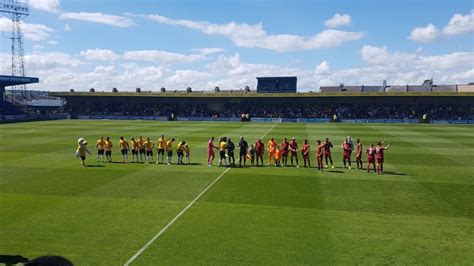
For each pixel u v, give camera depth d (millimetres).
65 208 17500
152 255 12656
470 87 81000
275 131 55062
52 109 100375
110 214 16672
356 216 16500
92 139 44000
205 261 12234
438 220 15992
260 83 84750
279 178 23906
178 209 17406
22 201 18562
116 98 89875
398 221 15875
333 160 31000
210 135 49406
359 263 12062
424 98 75125
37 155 32312
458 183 22469
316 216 16484
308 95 77750
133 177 24016
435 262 12117
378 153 25438
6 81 73688
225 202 18531
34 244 13492
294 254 12727
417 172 25781
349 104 79625
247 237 14156
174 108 87375
